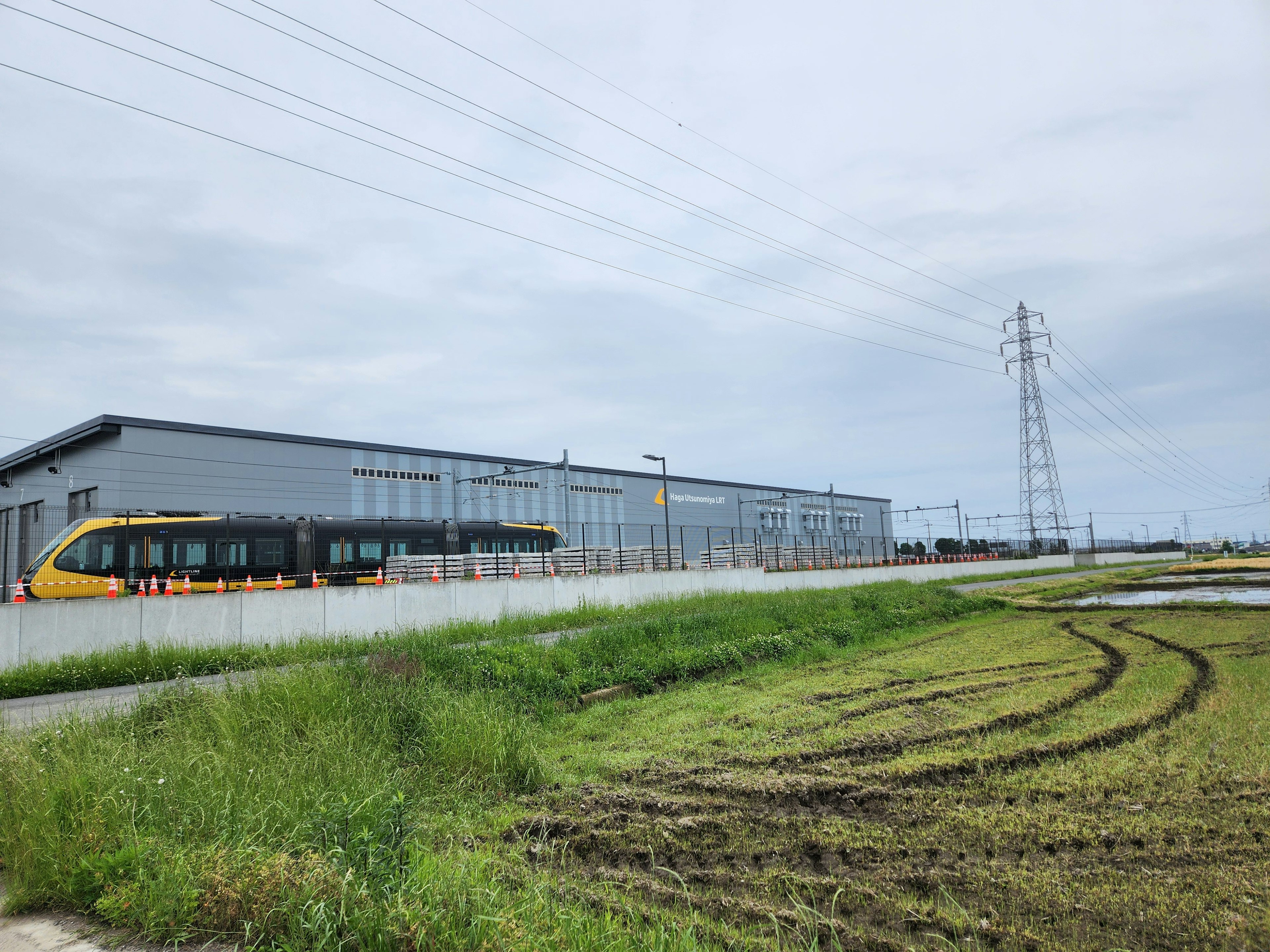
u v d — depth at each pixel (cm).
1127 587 3881
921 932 480
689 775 849
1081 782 726
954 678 1361
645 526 3666
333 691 994
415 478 5075
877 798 731
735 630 1841
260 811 621
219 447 4119
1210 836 590
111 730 852
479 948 423
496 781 839
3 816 584
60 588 2195
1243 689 1084
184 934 455
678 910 528
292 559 2714
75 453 4009
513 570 2866
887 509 9769
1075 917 484
